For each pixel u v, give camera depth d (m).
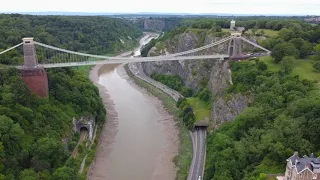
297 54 108.62
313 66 101.62
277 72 97.25
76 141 93.25
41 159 74.69
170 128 113.81
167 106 134.75
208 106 120.56
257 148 69.69
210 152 83.50
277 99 81.50
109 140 103.88
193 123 108.69
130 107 134.00
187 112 117.81
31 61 95.25
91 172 85.06
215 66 130.75
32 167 73.31
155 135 108.12
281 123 70.50
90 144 95.62
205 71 141.00
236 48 119.56
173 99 142.00
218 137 82.56
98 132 105.56
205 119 111.50
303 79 88.38
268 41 124.81
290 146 64.50
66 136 90.12
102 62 116.31
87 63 111.50
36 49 121.38
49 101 96.50
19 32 131.25
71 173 73.06
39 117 84.88
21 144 74.88
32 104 89.19
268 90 88.88
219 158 73.88
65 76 111.00
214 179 68.69
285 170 61.78
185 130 110.12
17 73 92.06
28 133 79.50
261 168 64.56
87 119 103.19
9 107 79.44
